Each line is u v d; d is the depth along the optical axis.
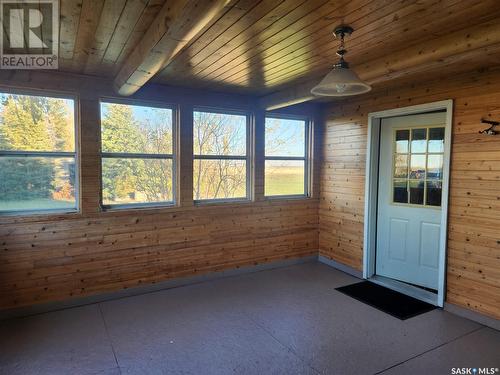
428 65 2.57
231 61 2.94
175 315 3.24
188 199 4.03
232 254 4.38
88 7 1.93
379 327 3.03
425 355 2.59
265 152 4.62
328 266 4.84
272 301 3.59
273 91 4.10
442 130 3.60
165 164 3.95
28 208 3.25
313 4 1.88
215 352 2.62
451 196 3.31
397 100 3.83
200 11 1.62
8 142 3.13
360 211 4.35
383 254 4.26
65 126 3.36
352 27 2.21
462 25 2.19
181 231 4.00
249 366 2.44
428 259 3.80
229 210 4.32
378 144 4.23
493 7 1.93
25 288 3.20
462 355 2.59
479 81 3.06
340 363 2.49
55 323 3.06
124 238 3.66
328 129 4.84
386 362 2.50
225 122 4.33
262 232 4.59
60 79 3.26
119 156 3.66
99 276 3.54
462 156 3.21
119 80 3.15
